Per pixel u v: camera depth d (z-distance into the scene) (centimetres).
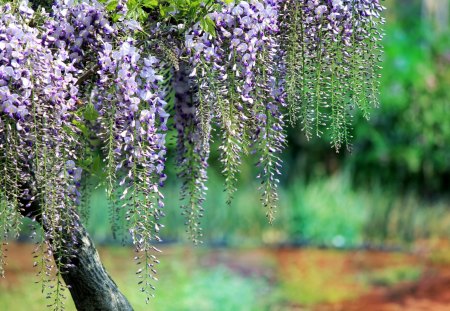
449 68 1474
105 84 276
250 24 284
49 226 273
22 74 265
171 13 290
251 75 292
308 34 300
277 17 296
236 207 1307
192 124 331
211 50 285
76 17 285
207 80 287
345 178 1386
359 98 309
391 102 1399
